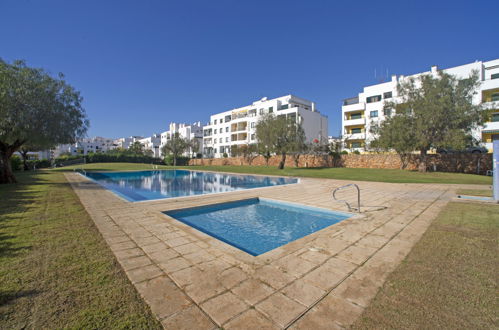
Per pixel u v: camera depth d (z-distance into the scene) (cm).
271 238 635
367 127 3444
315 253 404
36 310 240
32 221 586
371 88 3634
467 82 1877
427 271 327
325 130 4875
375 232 516
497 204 782
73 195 1020
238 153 4553
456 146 1761
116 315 236
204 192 1419
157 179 2283
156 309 247
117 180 2155
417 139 1977
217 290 288
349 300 264
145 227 554
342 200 949
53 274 317
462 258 367
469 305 247
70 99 1611
